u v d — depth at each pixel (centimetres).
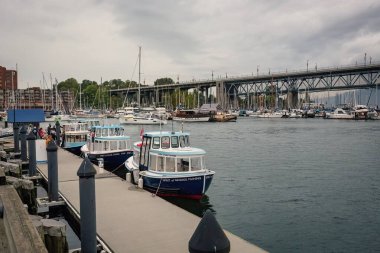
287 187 2906
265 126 11031
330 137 7319
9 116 4712
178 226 1530
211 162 4191
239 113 19225
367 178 3253
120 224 1558
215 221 593
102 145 3569
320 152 5041
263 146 5794
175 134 2569
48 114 12794
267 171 3616
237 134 8150
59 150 4081
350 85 18588
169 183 2234
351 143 6172
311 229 1964
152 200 1944
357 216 2177
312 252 1681
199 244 572
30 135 2609
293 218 2139
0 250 986
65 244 1334
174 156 2306
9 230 1115
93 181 1261
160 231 1472
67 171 2805
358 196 2623
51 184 1969
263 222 2069
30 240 1015
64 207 1953
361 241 1805
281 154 4850
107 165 3484
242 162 4191
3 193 1563
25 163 3219
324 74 18650
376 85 17575
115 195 2048
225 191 2769
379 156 4606
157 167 2383
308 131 8994
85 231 1255
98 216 1664
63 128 5028
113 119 15425
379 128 9975
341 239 1830
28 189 1975
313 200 2519
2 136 5822
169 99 19900
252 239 1825
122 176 3341
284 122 13412
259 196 2627
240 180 3178
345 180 3177
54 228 1306
